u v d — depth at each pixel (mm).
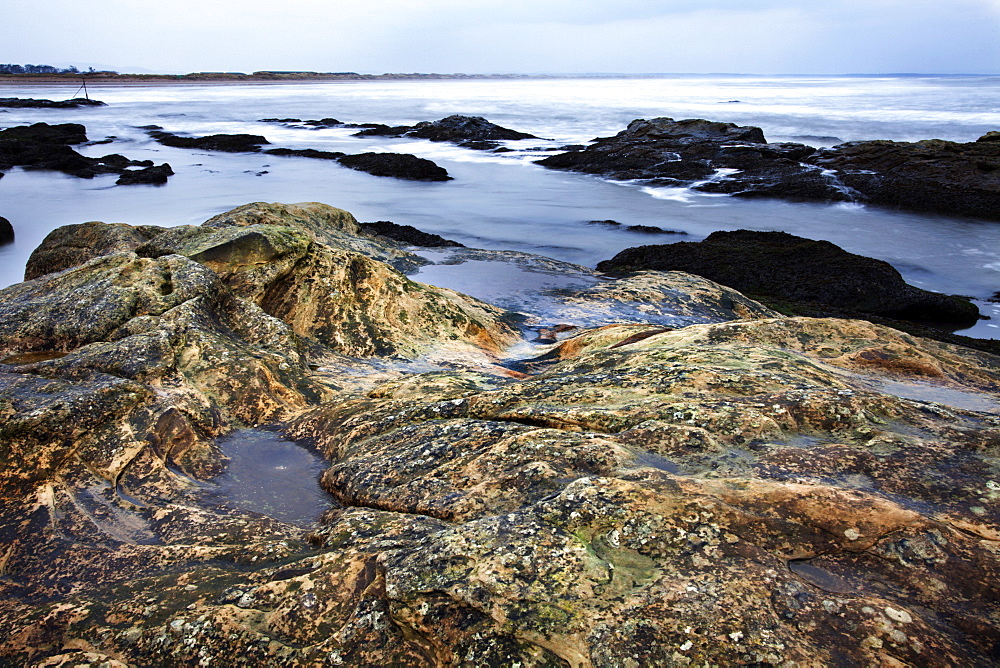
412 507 4422
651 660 2961
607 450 4340
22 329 7258
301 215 14906
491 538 3584
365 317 9484
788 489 3723
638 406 5020
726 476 4047
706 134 43844
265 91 139250
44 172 34500
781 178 30812
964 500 3672
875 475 3977
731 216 25953
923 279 18312
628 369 6078
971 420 4617
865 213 26250
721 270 17547
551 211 26797
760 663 2896
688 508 3672
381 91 142375
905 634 2957
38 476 4707
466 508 4191
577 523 3693
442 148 48688
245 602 3600
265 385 6703
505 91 136375
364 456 5184
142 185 31016
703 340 6922
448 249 16875
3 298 8094
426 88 161750
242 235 9234
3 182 31234
